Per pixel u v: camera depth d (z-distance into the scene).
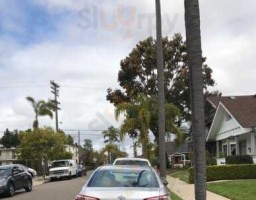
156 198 8.86
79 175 49.62
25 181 26.86
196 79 9.52
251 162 29.84
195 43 9.59
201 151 9.41
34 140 46.03
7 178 24.36
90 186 9.34
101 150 73.25
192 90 9.54
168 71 52.72
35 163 59.66
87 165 97.31
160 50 21.11
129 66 52.62
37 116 55.19
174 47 53.09
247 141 34.94
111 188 9.09
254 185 20.77
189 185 25.52
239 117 32.19
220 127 38.22
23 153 46.47
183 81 52.38
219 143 41.31
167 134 39.12
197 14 9.65
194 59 9.55
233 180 25.19
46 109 55.56
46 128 48.31
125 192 8.88
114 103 53.97
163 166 20.69
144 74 52.97
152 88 52.31
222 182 24.06
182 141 39.28
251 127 31.23
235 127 33.66
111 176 9.62
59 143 47.56
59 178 44.66
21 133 47.62
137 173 9.73
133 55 53.03
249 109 33.22
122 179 9.52
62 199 21.28
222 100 37.78
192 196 19.53
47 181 42.12
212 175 26.03
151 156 35.00
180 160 68.94
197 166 9.41
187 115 52.97
